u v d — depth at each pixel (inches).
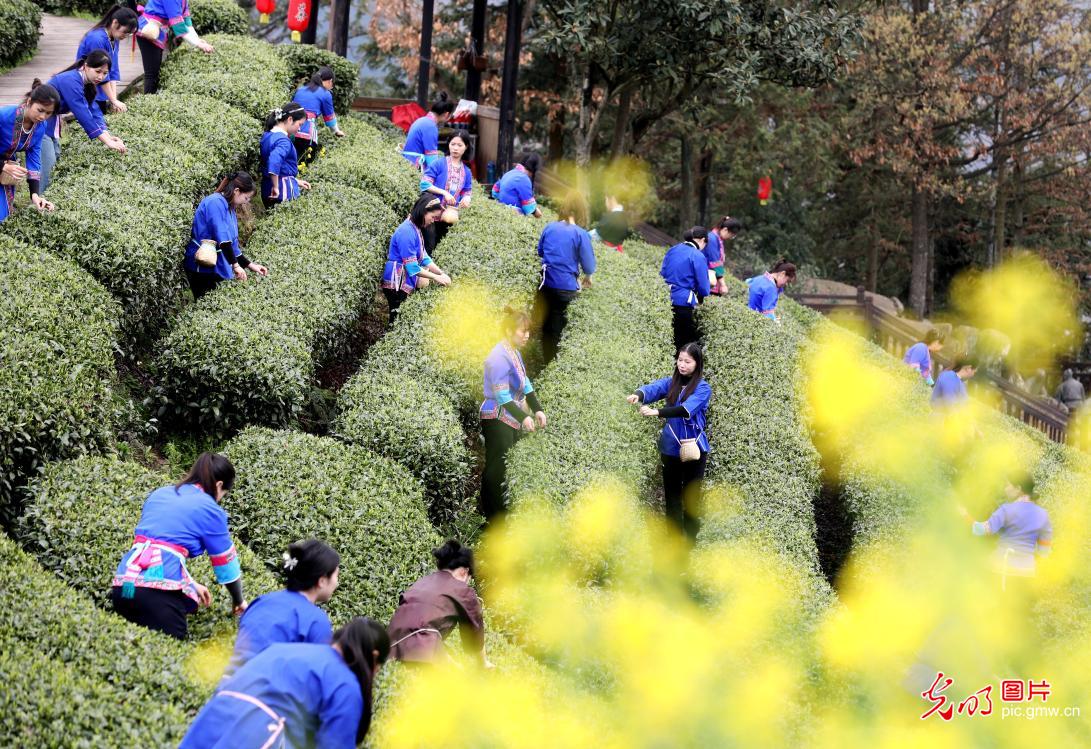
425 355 433.4
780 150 1151.6
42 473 300.7
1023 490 400.2
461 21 1233.4
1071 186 1419.8
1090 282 1514.5
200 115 535.2
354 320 465.4
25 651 218.2
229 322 393.1
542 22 1042.7
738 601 350.9
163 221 423.2
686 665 318.0
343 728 184.4
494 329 458.0
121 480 304.0
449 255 511.2
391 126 802.2
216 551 251.1
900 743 312.8
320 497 328.8
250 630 212.5
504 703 272.1
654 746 285.9
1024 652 374.3
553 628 321.4
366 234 508.4
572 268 506.6
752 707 308.2
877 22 1235.9
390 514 334.0
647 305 529.0
